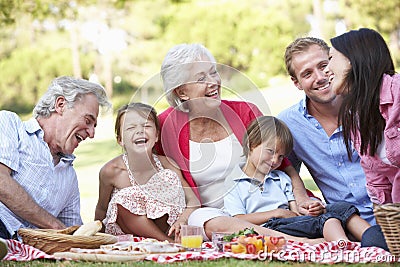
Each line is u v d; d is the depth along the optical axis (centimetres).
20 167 387
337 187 436
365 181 428
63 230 368
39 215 379
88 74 1903
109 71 1877
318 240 379
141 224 413
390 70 354
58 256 339
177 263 325
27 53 1867
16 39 1925
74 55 1875
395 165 353
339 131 427
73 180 413
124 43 1884
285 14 1761
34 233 352
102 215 439
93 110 400
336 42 363
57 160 405
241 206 416
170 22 1772
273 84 1719
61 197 406
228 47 1712
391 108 345
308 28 1739
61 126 395
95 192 1158
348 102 357
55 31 1922
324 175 439
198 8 1734
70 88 395
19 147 387
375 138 357
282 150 422
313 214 394
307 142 439
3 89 1859
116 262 332
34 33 1927
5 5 1384
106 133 1694
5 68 1859
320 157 437
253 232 358
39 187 392
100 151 1544
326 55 423
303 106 441
